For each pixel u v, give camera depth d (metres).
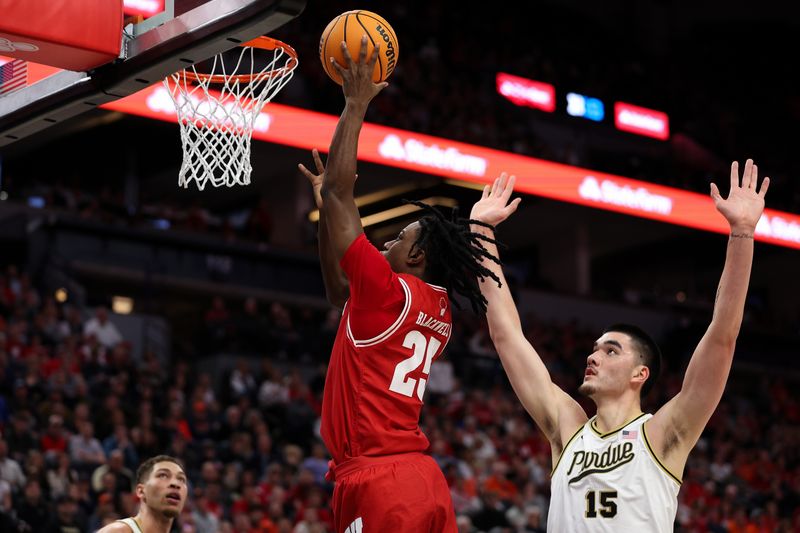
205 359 22.89
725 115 35.78
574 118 32.25
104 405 16.70
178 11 6.12
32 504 13.42
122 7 6.24
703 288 37.34
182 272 25.53
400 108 27.62
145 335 22.66
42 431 15.86
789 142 36.38
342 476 4.87
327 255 5.34
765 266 36.66
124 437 15.84
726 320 5.00
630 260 37.25
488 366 25.25
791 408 29.59
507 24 34.06
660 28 37.00
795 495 23.08
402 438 4.86
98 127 26.88
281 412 19.41
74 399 16.98
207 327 23.44
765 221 31.73
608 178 28.86
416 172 27.98
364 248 4.78
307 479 16.31
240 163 6.65
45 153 28.19
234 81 6.77
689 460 23.06
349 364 4.93
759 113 36.69
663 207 29.72
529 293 31.03
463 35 32.59
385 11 31.22
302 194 29.61
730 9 38.38
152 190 30.38
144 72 6.24
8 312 20.05
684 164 32.22
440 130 27.08
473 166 26.83
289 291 27.02
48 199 25.47
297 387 20.61
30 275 23.61
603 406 5.34
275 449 18.62
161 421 17.70
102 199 26.28
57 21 6.03
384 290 4.81
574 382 26.38
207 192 30.72
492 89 31.12
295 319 27.02
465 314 26.97
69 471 14.45
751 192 5.16
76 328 20.45
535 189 27.58
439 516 4.83
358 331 4.90
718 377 5.01
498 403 23.00
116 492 14.29
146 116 21.52
